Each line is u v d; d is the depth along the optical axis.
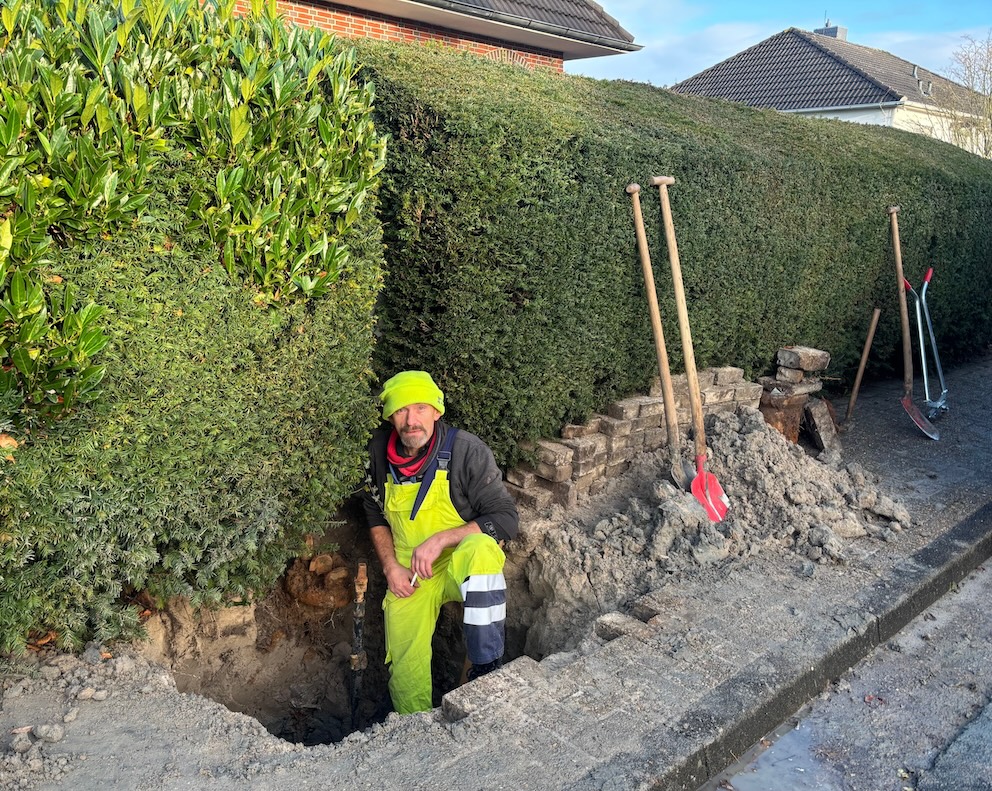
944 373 9.05
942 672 3.68
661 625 3.68
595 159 4.66
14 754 2.60
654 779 2.68
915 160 7.86
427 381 3.64
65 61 2.88
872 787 2.95
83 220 2.77
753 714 3.10
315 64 3.45
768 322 6.29
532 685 3.18
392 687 3.91
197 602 3.35
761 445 5.24
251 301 3.26
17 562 2.82
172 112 3.05
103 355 2.88
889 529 4.79
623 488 5.14
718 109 7.39
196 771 2.63
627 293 5.13
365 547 4.81
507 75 5.46
